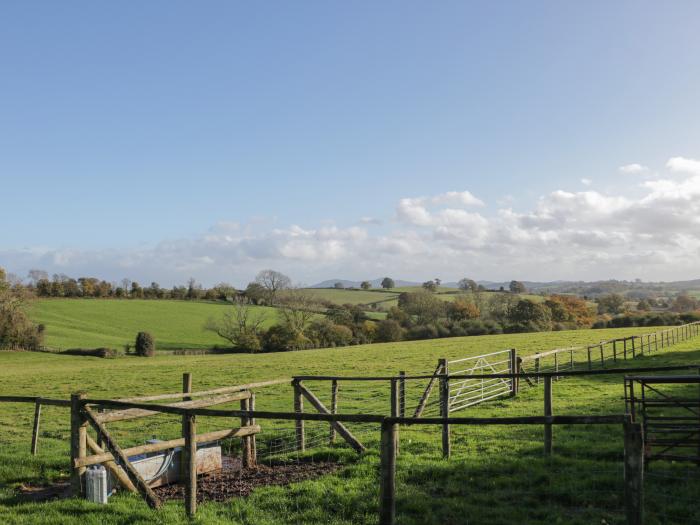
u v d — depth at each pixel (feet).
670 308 411.75
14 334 239.91
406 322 303.07
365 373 123.03
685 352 124.47
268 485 35.37
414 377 42.86
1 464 42.24
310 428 55.93
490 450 41.29
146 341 231.50
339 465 40.09
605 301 399.03
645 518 26.30
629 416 21.09
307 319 270.87
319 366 146.20
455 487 32.19
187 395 40.96
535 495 30.55
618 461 36.40
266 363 164.66
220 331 274.16
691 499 28.37
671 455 32.22
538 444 42.04
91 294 383.86
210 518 28.19
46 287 374.02
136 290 399.44
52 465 41.65
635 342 153.89
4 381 137.08
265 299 348.18
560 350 89.92
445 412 39.91
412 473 35.19
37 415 49.70
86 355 226.99
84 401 32.71
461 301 322.75
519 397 73.87
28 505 31.42
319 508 29.50
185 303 368.27
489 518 27.43
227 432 38.63
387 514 23.06
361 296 451.94
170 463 37.24
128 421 70.69
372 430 53.01
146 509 30.27
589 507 28.27
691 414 48.67
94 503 31.14
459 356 153.89
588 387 77.25
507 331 283.38
